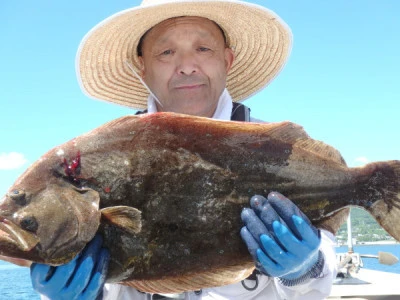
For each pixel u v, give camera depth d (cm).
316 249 54
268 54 88
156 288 55
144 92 92
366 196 56
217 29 78
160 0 73
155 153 54
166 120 54
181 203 54
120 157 53
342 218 58
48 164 52
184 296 66
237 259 56
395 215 56
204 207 55
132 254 54
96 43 81
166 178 54
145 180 53
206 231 55
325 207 57
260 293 68
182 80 74
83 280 51
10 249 49
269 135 56
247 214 54
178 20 74
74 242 50
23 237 49
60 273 51
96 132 53
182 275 55
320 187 56
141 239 54
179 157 54
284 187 56
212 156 55
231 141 55
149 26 76
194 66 74
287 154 56
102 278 52
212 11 74
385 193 56
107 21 76
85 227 50
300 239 54
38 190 51
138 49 84
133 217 51
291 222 53
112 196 52
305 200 56
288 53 86
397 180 56
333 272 63
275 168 56
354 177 57
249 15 79
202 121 54
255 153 55
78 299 52
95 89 89
